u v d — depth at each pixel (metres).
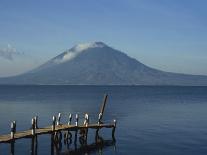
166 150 45.44
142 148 46.75
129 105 114.62
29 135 40.50
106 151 45.50
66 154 44.22
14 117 78.50
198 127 64.75
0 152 43.91
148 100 143.50
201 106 111.56
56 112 90.50
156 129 62.22
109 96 178.75
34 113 87.44
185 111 94.75
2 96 169.88
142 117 80.19
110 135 56.22
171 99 150.38
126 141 51.44
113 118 78.31
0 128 62.22
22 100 137.12
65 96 174.38
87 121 50.38
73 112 90.94
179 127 64.69
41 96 171.88
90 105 113.19
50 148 46.69
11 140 38.22
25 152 44.22
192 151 44.91
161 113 89.25
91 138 54.03
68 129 47.19
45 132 43.00
